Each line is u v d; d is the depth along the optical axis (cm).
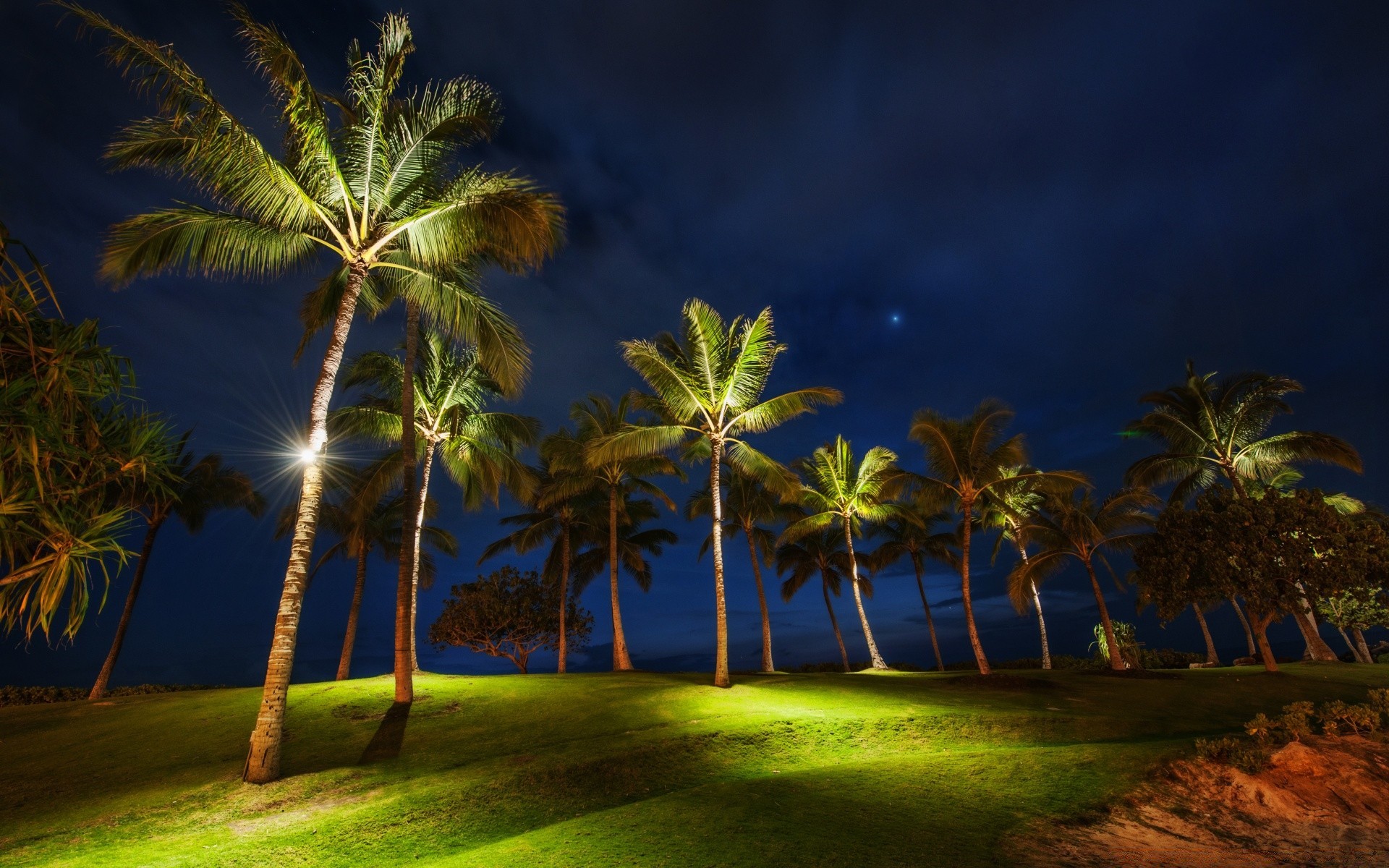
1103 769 1238
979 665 2562
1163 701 1994
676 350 2523
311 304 1842
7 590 509
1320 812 1027
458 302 1633
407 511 1986
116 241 1262
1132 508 2997
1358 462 2652
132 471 594
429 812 1029
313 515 1296
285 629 1235
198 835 947
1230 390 2947
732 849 862
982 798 1099
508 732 1542
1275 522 2255
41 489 498
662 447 2344
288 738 1502
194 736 1567
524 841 915
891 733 1517
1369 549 2100
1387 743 1262
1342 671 2716
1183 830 981
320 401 1324
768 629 3878
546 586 4003
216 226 1349
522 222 1377
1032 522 3341
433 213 1427
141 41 1064
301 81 1240
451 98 1530
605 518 3906
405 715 1712
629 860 835
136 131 1212
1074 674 2822
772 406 2356
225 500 2988
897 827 955
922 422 2734
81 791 1206
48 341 530
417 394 2439
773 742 1433
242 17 1159
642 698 1852
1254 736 1343
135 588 2730
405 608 1917
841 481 3700
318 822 988
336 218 1459
